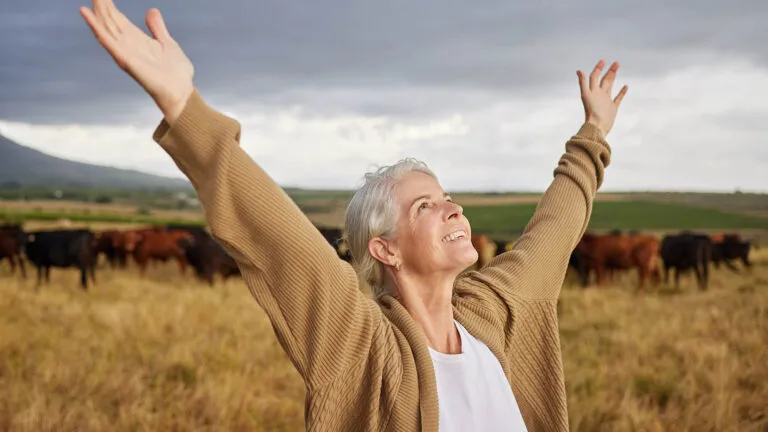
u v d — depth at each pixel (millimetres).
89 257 15828
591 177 2234
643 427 4914
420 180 1817
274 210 1527
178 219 61844
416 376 1633
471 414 1675
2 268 21672
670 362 6852
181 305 10070
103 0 1408
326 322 1576
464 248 1738
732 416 5172
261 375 6309
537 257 2037
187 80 1473
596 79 2369
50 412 4898
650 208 70750
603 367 6547
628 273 21953
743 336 8383
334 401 1604
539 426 1928
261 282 1585
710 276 21406
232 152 1492
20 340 7465
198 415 5117
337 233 17641
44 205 96500
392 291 1845
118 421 4816
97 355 6930
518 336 1951
